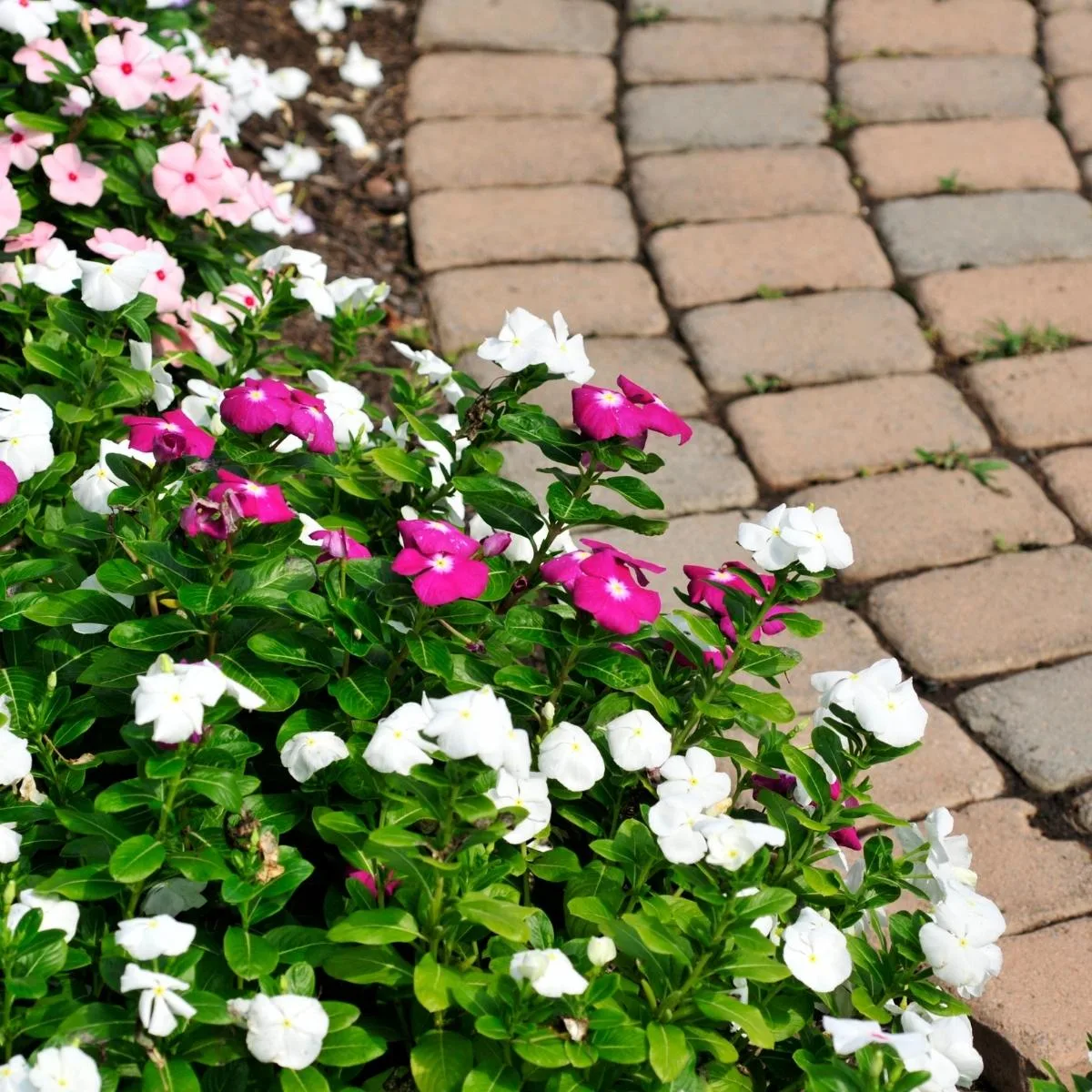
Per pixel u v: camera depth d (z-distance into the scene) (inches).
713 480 146.7
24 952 70.1
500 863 79.2
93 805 80.7
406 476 95.5
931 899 85.1
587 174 190.2
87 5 148.4
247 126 190.5
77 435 105.7
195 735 74.8
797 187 188.4
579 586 81.8
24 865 80.4
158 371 110.0
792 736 92.3
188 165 125.8
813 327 166.7
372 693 83.0
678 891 87.0
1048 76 211.2
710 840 75.3
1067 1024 97.2
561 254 176.6
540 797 82.0
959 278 174.6
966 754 120.0
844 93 205.6
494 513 92.3
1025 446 153.7
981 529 142.9
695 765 84.6
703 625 87.6
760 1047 84.7
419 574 79.7
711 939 75.5
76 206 131.5
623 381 89.4
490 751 71.3
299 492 104.4
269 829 77.7
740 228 181.3
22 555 96.1
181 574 84.7
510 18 217.6
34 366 106.8
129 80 125.5
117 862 72.5
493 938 81.4
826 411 155.9
